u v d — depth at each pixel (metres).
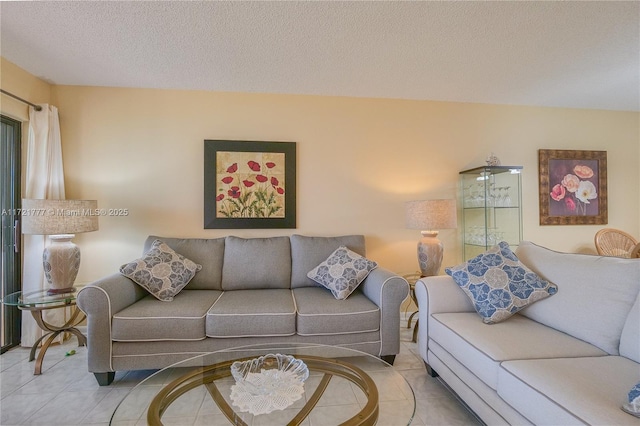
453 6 1.71
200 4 1.69
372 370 1.48
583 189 3.33
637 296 1.35
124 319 1.80
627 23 1.87
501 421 1.25
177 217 2.78
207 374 1.40
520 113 3.24
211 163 2.79
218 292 2.37
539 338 1.48
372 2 1.68
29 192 2.39
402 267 3.04
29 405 1.66
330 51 2.17
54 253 2.15
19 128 2.46
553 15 1.79
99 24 1.85
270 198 2.86
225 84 2.70
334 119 2.96
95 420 1.54
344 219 2.97
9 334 2.36
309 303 2.07
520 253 2.08
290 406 1.19
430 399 1.72
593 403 0.96
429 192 3.09
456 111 3.14
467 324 1.67
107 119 2.71
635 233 3.41
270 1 1.67
